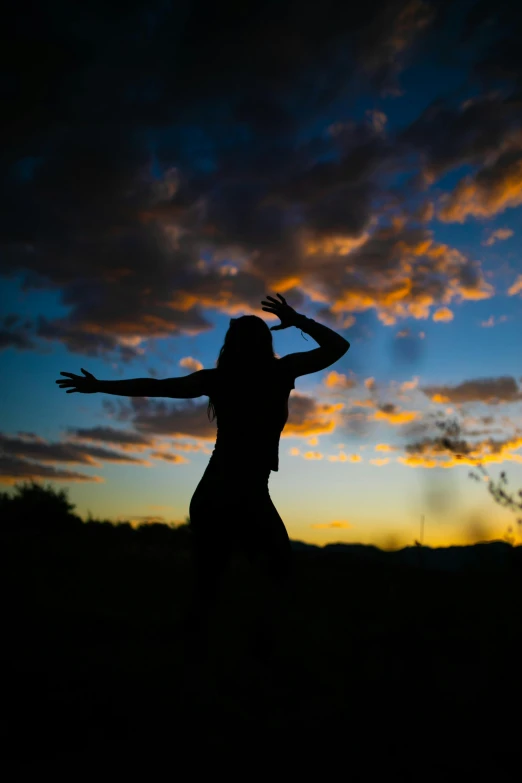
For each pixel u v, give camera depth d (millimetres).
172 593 7398
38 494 15438
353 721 2971
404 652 3549
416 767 2506
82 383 3443
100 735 2922
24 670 3834
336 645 4406
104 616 5770
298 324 3680
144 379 3500
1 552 8695
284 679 3863
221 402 3504
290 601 3555
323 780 2441
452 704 2959
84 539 11859
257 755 2688
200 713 3229
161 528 14547
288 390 3570
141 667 4074
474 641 3553
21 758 2666
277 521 3406
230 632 5316
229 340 3633
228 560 3531
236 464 3363
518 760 2490
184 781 2443
